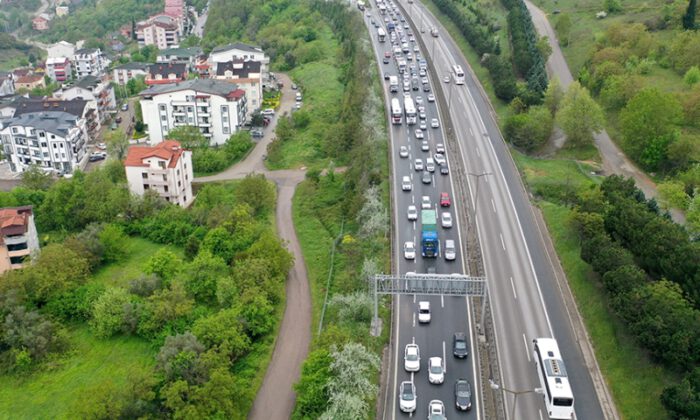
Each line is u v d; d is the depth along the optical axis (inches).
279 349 3597.4
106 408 2923.2
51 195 5221.5
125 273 4451.3
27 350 3582.7
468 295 3314.5
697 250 3282.5
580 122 5393.7
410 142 5753.0
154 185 5447.8
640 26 6973.4
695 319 2955.2
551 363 2947.8
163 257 4227.4
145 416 2960.1
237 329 3565.5
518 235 4264.3
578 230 4001.0
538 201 4672.7
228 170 6225.4
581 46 7628.0
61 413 3260.3
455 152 5472.4
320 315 3836.1
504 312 3543.3
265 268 3973.9
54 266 4077.3
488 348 3287.4
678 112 5162.4
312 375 3016.7
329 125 6929.1
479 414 2876.5
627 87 5851.4
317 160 6250.0
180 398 2984.7
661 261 3395.7
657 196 4726.9
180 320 3732.8
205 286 3981.3
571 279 3786.9
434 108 6501.0
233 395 3110.2
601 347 3267.7
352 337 3230.8
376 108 6131.9
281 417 3134.8
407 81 7052.2
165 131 7258.9
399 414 2898.6
